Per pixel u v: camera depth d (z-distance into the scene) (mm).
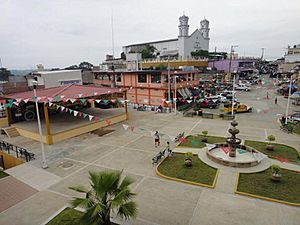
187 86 41281
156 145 21141
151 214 11625
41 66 50219
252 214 11477
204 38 92750
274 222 10883
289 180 14547
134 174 15805
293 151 19266
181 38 84750
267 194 13031
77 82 41688
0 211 12195
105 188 9266
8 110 26109
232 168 16203
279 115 31875
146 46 88125
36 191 14000
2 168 20125
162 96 37438
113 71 43594
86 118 28719
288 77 71312
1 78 62000
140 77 39781
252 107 38469
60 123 26531
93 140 23031
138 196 13156
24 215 11828
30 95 24406
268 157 18062
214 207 12086
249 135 23594
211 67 76250
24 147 21344
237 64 77188
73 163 17750
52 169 16812
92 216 8469
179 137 22359
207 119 30609
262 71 110438
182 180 14711
